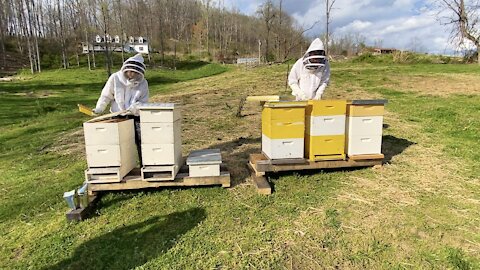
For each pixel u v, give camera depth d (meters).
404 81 13.59
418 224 3.32
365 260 2.85
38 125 9.31
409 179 4.39
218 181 4.20
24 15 34.38
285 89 13.05
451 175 4.49
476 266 2.72
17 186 4.68
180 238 3.20
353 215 3.54
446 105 8.98
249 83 15.23
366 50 38.47
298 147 4.35
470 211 3.55
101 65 35.44
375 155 4.59
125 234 3.31
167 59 41.44
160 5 49.38
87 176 3.87
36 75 28.41
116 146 3.84
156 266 2.82
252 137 6.70
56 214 3.80
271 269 2.77
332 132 4.38
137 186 3.99
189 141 6.51
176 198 4.02
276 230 3.31
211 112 9.51
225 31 57.31
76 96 16.78
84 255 3.01
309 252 2.97
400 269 2.73
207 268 2.79
